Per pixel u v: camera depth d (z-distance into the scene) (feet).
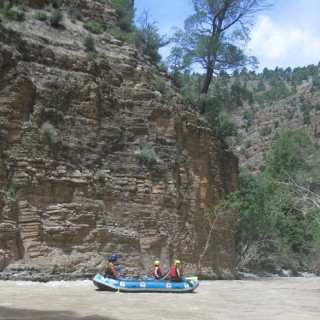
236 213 128.67
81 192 85.76
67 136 88.43
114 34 121.90
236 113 565.12
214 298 68.64
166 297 64.69
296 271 203.41
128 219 92.43
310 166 202.18
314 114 494.59
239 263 157.99
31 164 81.10
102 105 96.89
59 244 80.38
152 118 104.17
